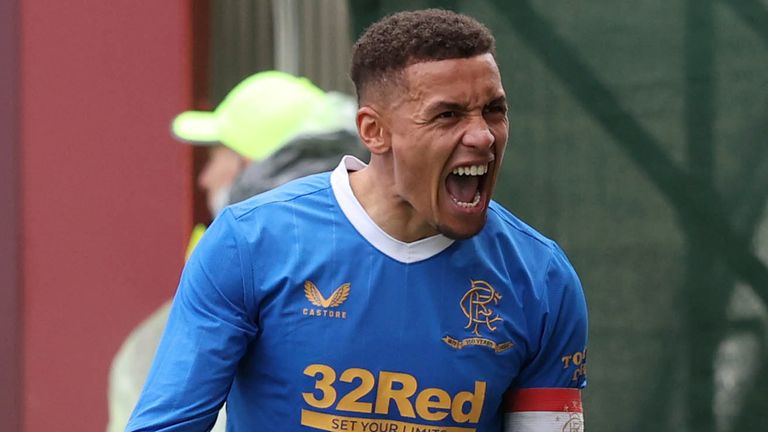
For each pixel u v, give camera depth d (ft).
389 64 24.64
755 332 56.24
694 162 56.70
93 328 63.87
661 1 56.80
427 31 24.32
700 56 56.34
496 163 24.97
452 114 24.29
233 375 26.04
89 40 64.23
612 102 57.67
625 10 57.31
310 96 53.67
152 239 63.16
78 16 64.28
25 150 64.95
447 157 24.35
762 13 55.36
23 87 64.85
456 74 24.13
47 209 64.75
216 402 25.75
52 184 64.69
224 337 25.54
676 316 57.31
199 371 25.45
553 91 58.39
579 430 27.91
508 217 27.78
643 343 57.82
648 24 57.00
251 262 25.66
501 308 26.58
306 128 46.19
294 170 38.99
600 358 58.49
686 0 56.49
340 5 61.21
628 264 57.88
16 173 65.00
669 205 57.16
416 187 24.85
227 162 53.93
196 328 25.67
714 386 56.85
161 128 63.31
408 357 25.95
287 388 26.03
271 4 62.49
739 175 56.13
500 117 24.98
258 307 25.85
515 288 26.84
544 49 58.39
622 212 57.82
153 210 63.10
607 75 57.67
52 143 64.75
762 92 55.52
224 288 25.61
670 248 57.26
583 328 27.84
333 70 61.36
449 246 26.18
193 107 63.26
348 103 53.72
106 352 63.31
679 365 57.36
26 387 64.85
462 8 59.26
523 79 58.75
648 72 57.11
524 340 26.94
